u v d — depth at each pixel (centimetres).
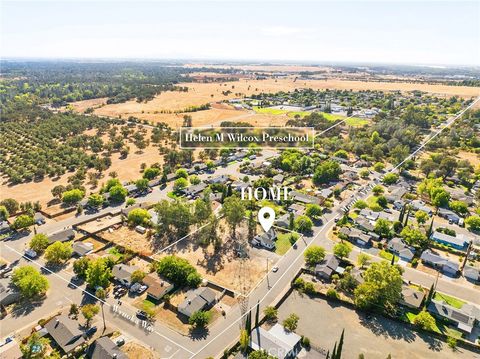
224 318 9369
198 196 17075
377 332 9012
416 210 15812
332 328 9106
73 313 9112
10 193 17425
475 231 14125
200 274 11062
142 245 12762
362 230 13875
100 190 17188
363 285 9806
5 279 10431
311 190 17925
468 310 9519
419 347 8581
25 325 8956
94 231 13662
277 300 10062
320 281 10931
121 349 8231
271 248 12662
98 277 10212
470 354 8419
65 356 7956
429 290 10388
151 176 19112
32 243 12081
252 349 8169
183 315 9400
